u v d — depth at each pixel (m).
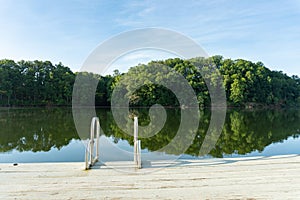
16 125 11.26
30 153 6.16
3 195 2.31
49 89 24.92
